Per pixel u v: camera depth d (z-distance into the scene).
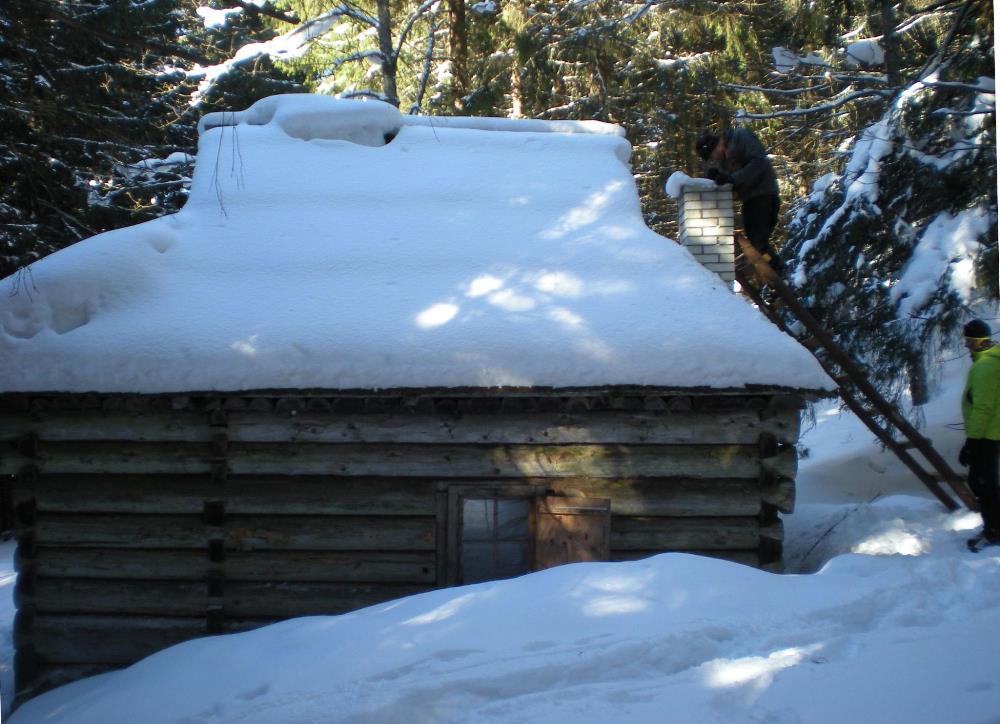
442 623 4.71
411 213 7.77
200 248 7.35
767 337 6.32
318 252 7.26
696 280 6.94
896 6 14.30
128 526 6.56
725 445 6.48
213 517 6.50
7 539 13.94
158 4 11.04
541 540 6.47
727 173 8.19
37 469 6.54
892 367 10.05
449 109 17.25
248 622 6.53
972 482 6.35
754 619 4.61
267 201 7.88
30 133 9.48
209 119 9.08
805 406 6.45
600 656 4.17
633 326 6.41
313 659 4.59
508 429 6.48
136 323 6.53
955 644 4.23
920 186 10.16
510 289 6.83
